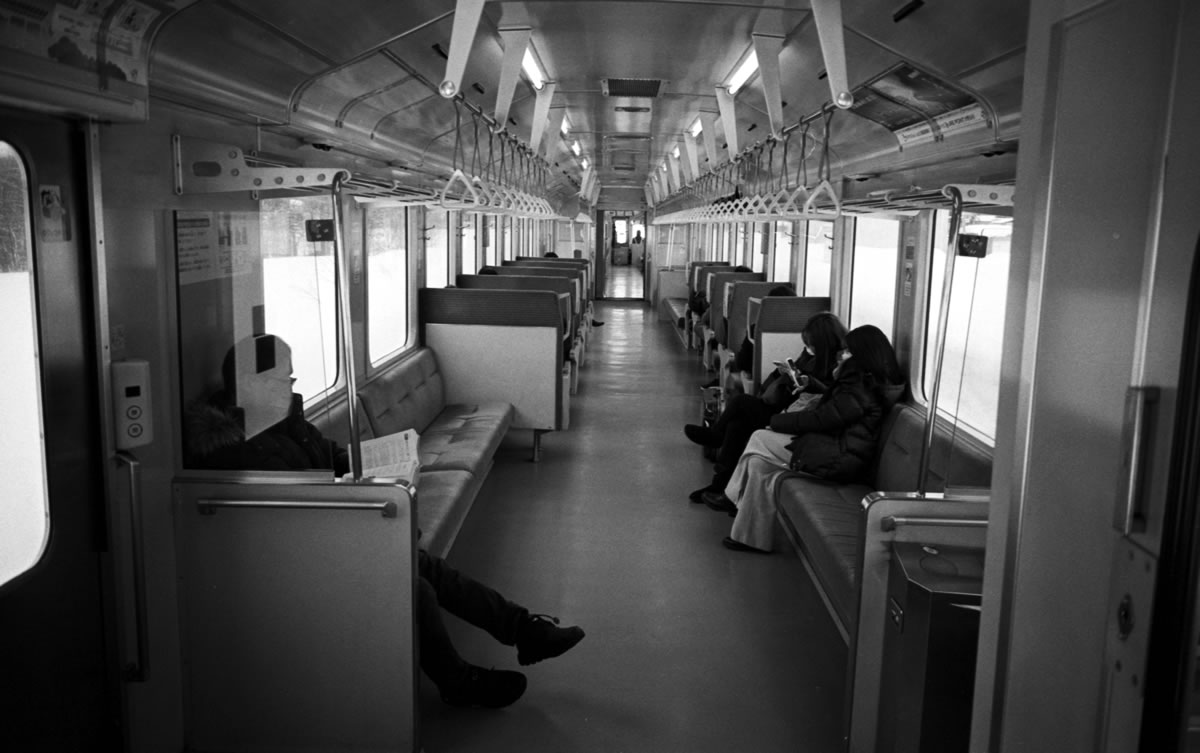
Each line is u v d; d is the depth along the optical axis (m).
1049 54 1.51
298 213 4.45
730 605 4.45
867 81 4.80
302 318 4.67
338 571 2.99
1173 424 1.08
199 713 3.10
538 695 3.56
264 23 3.31
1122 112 1.26
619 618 4.27
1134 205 1.22
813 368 5.69
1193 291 1.03
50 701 2.48
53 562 2.48
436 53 5.00
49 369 2.43
